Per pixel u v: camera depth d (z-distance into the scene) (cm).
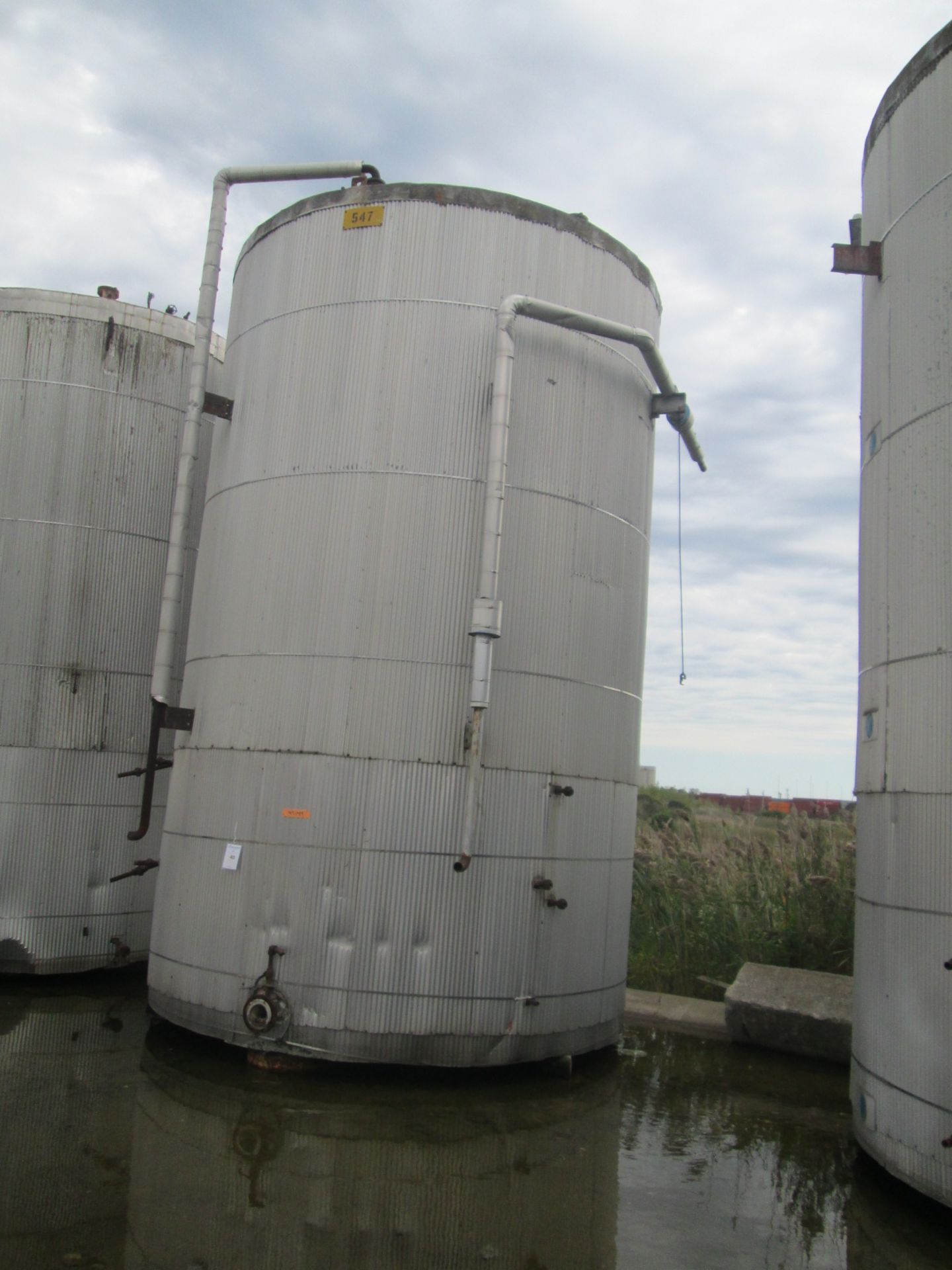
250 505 909
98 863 1123
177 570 977
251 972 820
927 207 684
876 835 693
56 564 1137
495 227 890
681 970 1168
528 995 827
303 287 912
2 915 1077
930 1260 552
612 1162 669
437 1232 552
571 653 886
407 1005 791
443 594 840
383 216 891
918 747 646
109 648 1152
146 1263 498
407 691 827
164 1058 834
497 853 825
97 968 1112
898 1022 642
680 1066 905
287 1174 613
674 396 1002
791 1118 776
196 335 992
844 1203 624
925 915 625
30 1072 786
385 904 800
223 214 1007
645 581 1009
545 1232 560
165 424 1205
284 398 902
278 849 826
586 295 928
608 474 933
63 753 1115
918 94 703
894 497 700
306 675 845
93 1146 640
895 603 688
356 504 855
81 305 1175
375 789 813
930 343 671
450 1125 714
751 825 1608
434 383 864
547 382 891
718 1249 556
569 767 876
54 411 1155
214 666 910
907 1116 624
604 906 903
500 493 833
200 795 890
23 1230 525
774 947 1148
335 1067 808
